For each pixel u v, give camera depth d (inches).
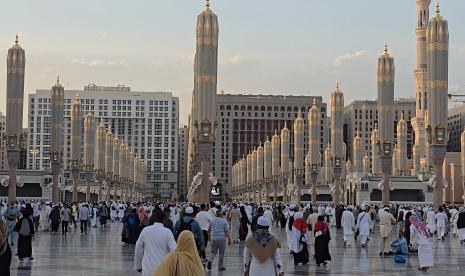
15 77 2994.6
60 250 1492.4
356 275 1056.2
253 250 579.5
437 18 2532.0
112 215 3472.0
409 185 5093.5
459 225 1895.9
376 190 5078.7
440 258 1411.2
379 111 3085.6
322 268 1167.0
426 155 5438.0
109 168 5157.5
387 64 3078.2
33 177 4690.0
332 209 3105.3
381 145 3073.3
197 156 2642.7
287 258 1370.6
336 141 3870.6
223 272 1072.8
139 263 584.7
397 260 1272.1
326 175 6289.4
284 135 5280.5
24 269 1091.3
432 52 2534.5
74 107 4060.0
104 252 1441.9
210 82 2571.4
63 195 4928.6
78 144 4069.9
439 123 2512.3
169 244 576.7
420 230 1149.1
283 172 5270.7
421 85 6250.0
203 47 2576.3
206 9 2608.3
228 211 2026.3
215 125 2583.7
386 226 1429.6
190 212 914.1
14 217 1317.7
